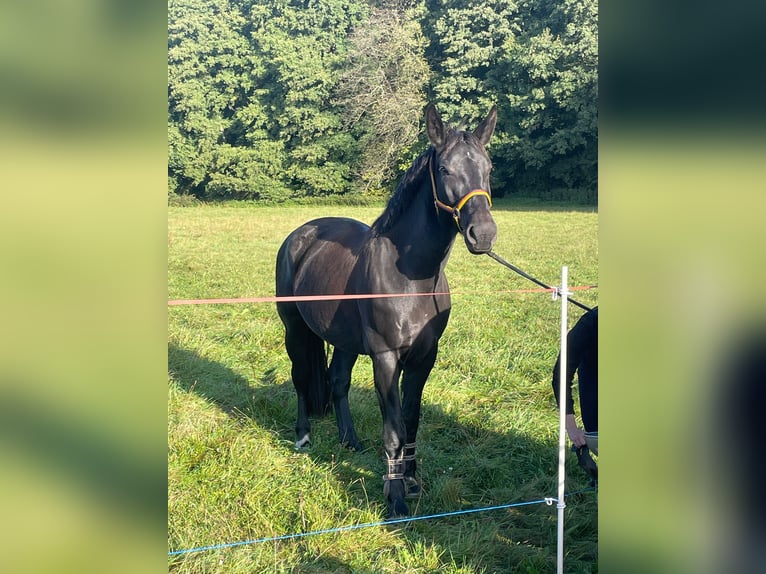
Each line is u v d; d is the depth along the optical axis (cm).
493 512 342
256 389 522
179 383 516
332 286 393
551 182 3212
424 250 331
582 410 327
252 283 966
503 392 505
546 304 781
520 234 1612
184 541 305
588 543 310
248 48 3556
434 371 551
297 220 2258
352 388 523
